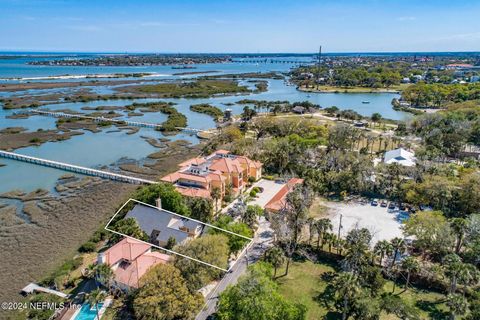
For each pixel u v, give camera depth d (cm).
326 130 13575
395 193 8400
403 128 14338
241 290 4169
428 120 14450
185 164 9244
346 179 8819
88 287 5272
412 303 4956
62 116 17438
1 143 12925
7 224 7388
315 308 4844
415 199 7838
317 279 5497
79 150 12519
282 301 4212
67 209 8075
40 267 5938
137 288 4722
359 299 4422
